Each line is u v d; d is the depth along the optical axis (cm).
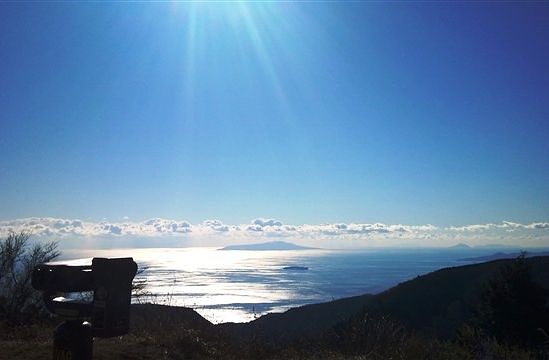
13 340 984
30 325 1192
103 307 388
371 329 1044
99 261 392
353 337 1006
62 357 397
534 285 2872
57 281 387
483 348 1021
